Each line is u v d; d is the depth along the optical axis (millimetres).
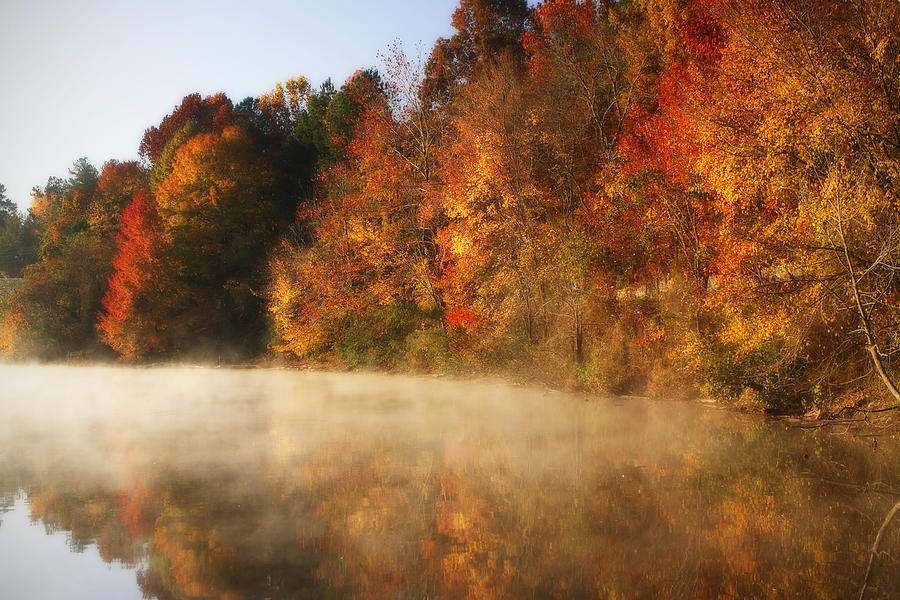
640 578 8438
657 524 10523
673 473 13750
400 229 41562
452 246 35031
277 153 64312
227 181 56250
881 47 16547
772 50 18859
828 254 16797
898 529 10086
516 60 46250
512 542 9906
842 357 18234
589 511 11320
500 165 32781
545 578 8531
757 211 20203
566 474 13914
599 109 36969
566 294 29141
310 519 11164
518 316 32688
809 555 9086
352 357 42562
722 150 19844
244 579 8688
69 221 73812
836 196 15656
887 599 7605
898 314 16094
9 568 9180
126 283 55438
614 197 29219
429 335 37375
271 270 50875
